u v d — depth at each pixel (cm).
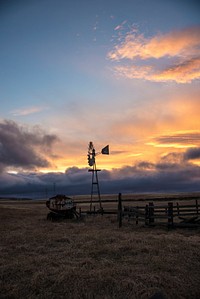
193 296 766
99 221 2527
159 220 2509
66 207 2886
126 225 2123
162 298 660
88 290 798
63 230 1942
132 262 1048
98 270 938
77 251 1223
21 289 815
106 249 1232
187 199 8181
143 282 838
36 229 2028
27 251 1285
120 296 765
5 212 3822
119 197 2105
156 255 1138
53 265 1023
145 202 7825
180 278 876
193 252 1163
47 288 816
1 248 1333
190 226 1805
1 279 905
